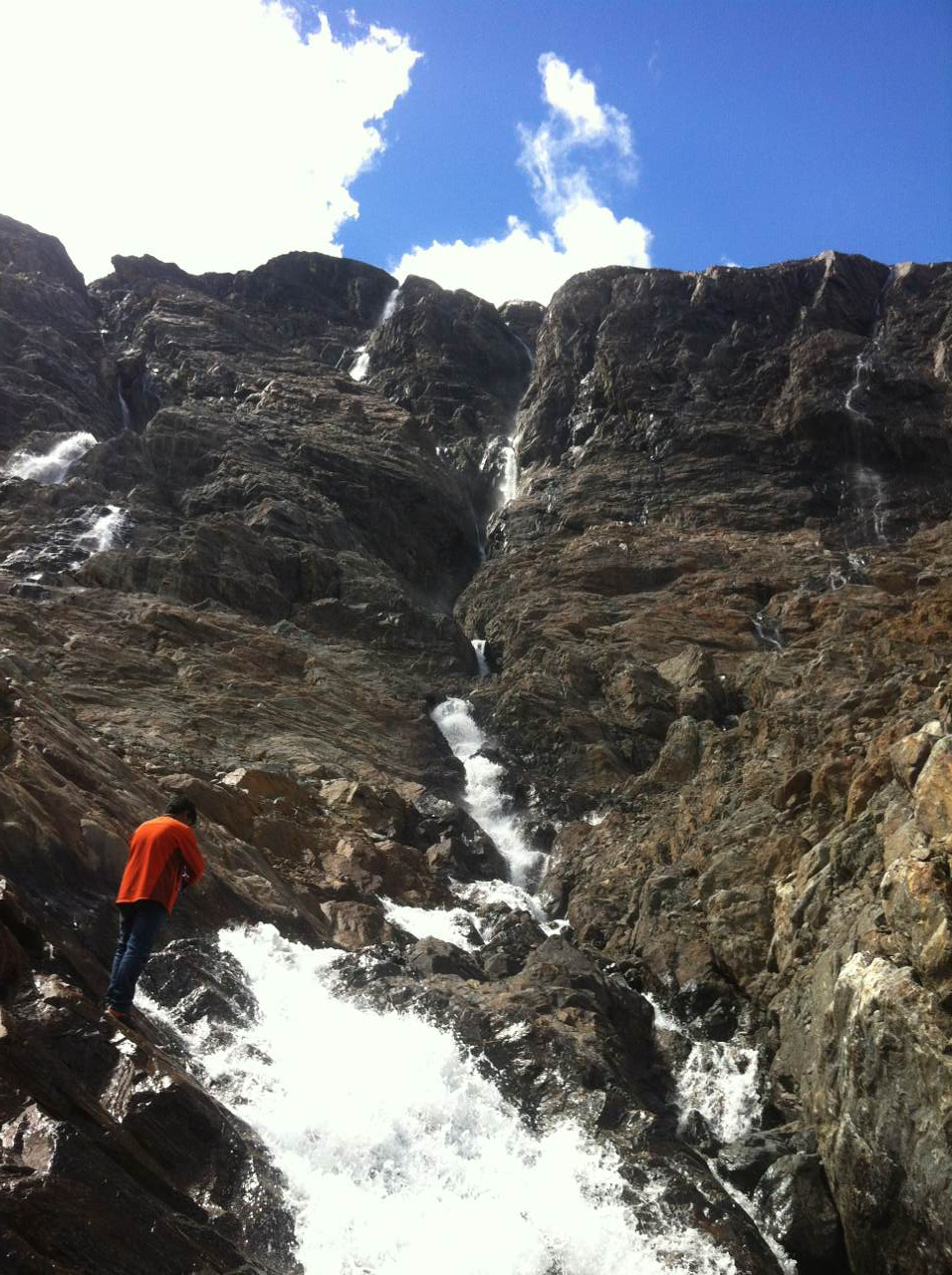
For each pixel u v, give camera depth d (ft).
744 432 132.36
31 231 157.58
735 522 120.78
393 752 75.10
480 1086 36.50
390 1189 30.96
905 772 40.75
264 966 41.06
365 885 55.16
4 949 28.63
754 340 146.61
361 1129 32.19
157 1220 23.85
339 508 114.73
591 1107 36.91
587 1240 30.96
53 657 70.38
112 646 74.23
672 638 92.89
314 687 78.64
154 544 95.20
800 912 44.65
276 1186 28.55
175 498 108.06
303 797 61.72
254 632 83.10
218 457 113.80
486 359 166.91
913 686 57.31
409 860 59.57
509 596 108.37
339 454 122.31
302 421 132.46
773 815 54.34
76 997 28.94
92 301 162.81
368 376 165.27
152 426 115.96
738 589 102.37
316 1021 38.34
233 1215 26.66
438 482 130.41
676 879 54.80
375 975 42.29
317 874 54.65
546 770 78.43
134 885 31.22
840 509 123.75
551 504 128.16
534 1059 38.86
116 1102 27.25
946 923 31.86
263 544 98.43
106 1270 22.11
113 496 103.09
